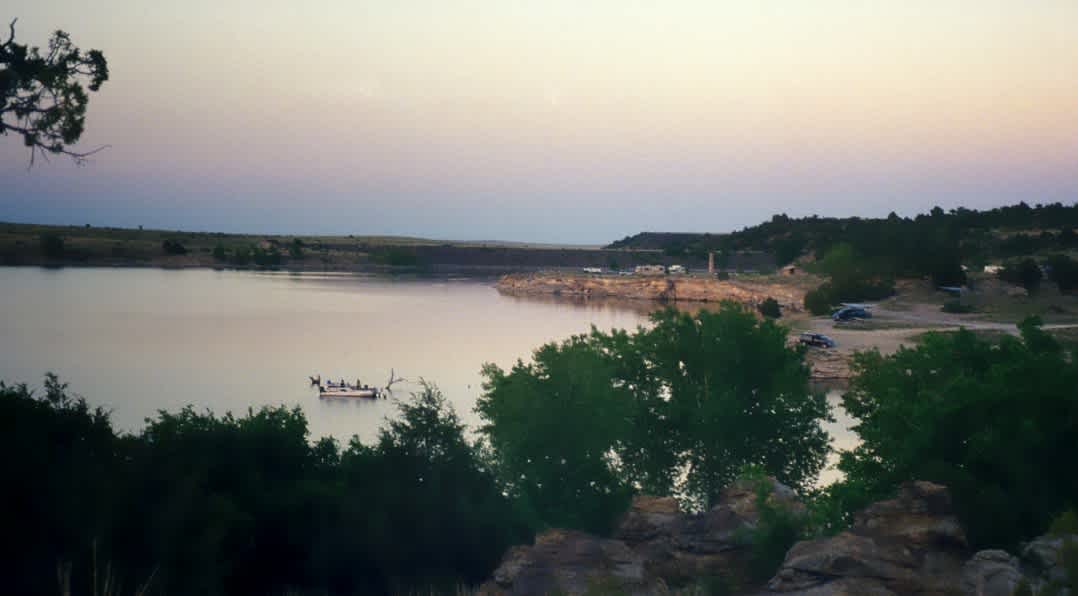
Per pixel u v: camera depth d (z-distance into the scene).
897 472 21.39
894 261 148.50
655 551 15.48
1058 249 185.88
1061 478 17.34
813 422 35.28
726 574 14.14
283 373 90.44
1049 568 10.53
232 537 14.34
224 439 18.50
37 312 142.75
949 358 26.45
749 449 33.75
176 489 14.61
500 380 30.02
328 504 16.84
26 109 19.08
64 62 19.36
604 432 26.30
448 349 110.19
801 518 15.14
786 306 158.88
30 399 17.89
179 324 131.62
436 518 17.20
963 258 180.88
